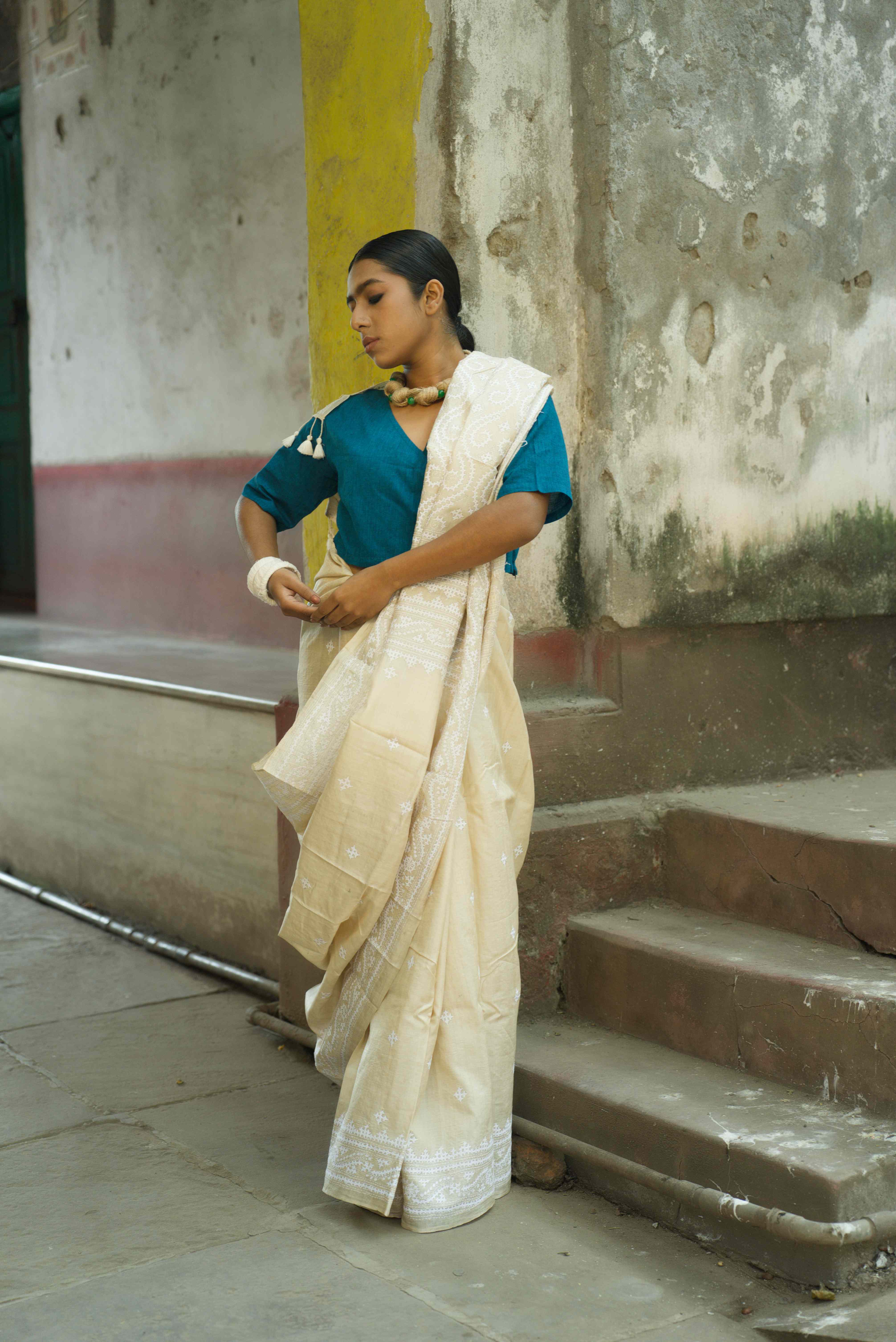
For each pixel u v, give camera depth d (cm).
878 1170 233
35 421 752
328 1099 317
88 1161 283
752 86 345
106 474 701
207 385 629
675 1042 291
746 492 353
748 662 360
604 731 333
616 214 322
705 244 340
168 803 433
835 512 372
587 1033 304
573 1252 246
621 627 332
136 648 593
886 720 392
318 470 278
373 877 248
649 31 324
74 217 703
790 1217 231
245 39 586
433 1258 243
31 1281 234
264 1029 365
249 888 399
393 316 256
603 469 328
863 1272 233
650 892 332
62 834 489
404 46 310
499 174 314
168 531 661
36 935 454
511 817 273
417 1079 250
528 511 248
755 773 362
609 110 319
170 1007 384
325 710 255
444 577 255
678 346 337
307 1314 224
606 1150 265
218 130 606
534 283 323
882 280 378
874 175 373
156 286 653
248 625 616
